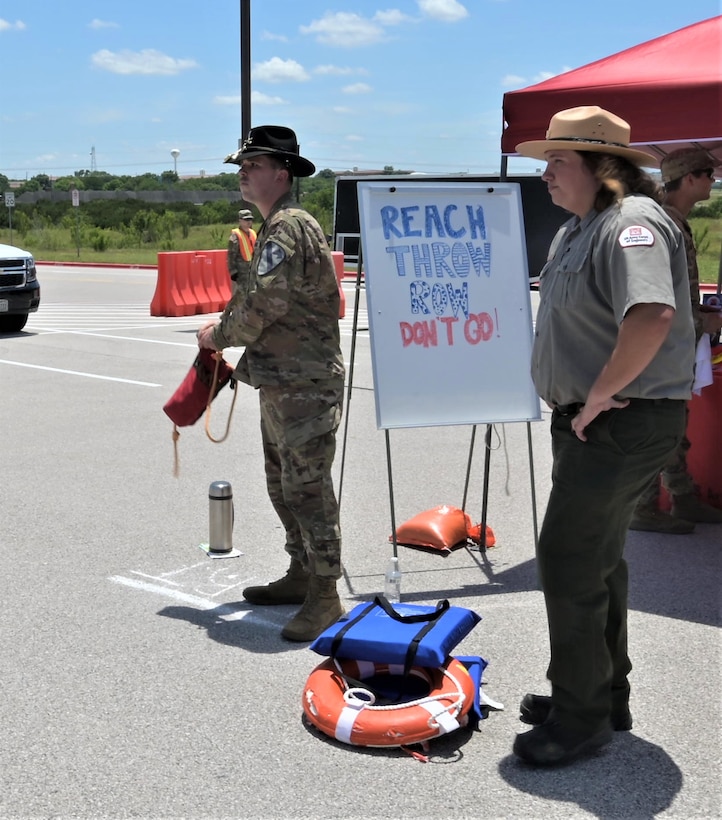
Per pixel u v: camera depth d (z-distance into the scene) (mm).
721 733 3412
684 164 5152
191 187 91562
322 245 4152
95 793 3025
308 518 4207
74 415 8836
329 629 3590
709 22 5406
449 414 4918
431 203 4957
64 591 4738
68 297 21844
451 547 5449
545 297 3180
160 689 3730
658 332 2783
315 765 3193
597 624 3146
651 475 3062
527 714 3465
